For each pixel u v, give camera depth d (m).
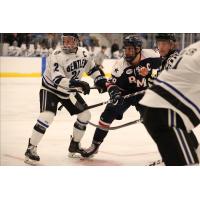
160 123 7.35
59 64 11.31
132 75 11.24
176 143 7.18
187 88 7.37
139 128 16.59
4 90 28.58
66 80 11.05
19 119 18.28
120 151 13.06
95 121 18.30
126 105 11.59
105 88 11.80
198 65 7.34
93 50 35.59
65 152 12.87
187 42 30.84
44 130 11.32
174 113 7.35
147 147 13.59
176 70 7.48
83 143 14.21
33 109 21.05
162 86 7.47
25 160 11.43
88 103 23.77
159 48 10.72
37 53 37.03
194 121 7.42
